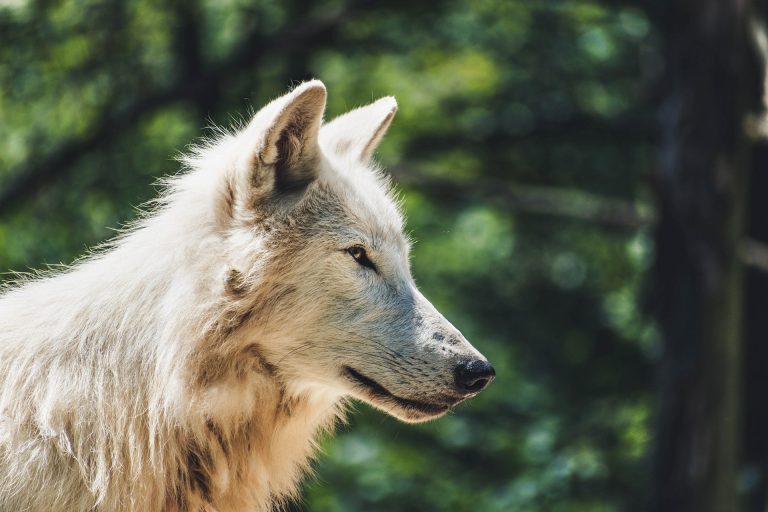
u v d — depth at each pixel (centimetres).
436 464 3419
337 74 3697
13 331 1205
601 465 3016
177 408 1162
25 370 1173
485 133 3488
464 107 3675
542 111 3425
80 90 3098
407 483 3334
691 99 2436
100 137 3092
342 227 1209
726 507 2453
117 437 1155
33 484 1123
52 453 1141
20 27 2956
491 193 3309
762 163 2903
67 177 3156
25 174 3153
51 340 1184
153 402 1158
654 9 2753
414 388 1208
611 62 3388
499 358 3631
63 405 1152
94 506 1147
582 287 3606
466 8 3412
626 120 3344
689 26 2436
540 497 2994
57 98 3100
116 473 1152
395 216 1284
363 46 3456
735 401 2467
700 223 2433
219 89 3178
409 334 1212
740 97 2428
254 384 1213
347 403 1382
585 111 3381
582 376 3484
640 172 3378
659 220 2509
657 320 2555
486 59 3866
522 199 3297
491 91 3653
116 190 3109
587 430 3209
